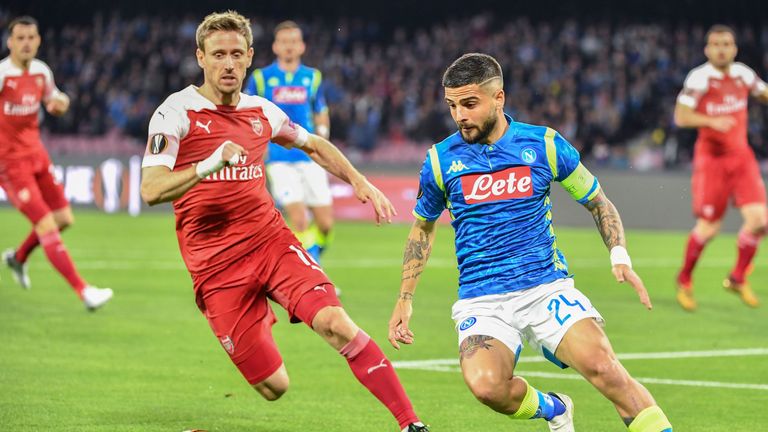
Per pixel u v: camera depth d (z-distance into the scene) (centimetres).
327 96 10744
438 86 11138
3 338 3105
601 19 12456
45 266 4972
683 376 2728
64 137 10412
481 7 12738
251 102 1988
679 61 10894
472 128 1748
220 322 1959
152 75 11112
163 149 1853
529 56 11325
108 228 6925
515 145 1792
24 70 3641
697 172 4016
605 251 6009
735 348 3141
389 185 7844
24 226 6956
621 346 3170
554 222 7581
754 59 11244
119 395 2412
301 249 1956
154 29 11781
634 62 10975
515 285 1783
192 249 1967
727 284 4072
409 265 1872
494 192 1789
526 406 1784
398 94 10838
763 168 9144
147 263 5122
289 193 4091
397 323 1838
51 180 3728
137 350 2972
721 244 6600
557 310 1748
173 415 2233
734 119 3997
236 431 2116
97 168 8162
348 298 4078
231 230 1941
